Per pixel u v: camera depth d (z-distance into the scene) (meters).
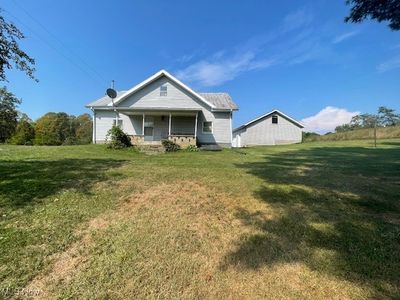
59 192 5.84
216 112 20.45
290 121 33.19
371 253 3.58
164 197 5.80
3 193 5.61
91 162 9.82
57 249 3.74
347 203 5.41
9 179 6.65
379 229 4.23
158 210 5.10
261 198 5.77
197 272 3.27
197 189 6.39
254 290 2.93
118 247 3.81
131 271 3.28
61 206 5.12
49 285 3.03
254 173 8.38
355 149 18.81
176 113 19.17
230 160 11.92
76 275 3.20
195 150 17.09
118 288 2.98
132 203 5.43
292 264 3.40
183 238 4.07
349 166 10.06
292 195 5.96
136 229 4.34
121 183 6.73
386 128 33.44
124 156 12.76
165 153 15.08
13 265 3.34
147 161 10.94
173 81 20.17
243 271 3.28
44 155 11.13
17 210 4.86
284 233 4.20
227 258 3.56
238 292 2.91
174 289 2.97
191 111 18.62
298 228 4.35
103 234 4.17
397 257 3.46
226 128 20.52
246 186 6.69
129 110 18.44
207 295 2.87
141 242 3.95
